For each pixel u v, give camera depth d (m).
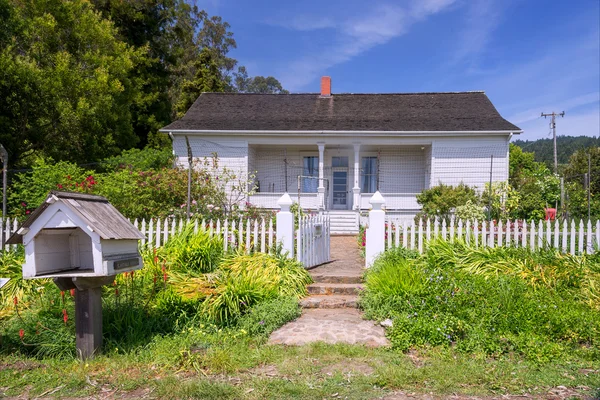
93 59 19.34
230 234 8.31
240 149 17.11
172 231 8.22
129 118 22.45
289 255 7.80
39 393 4.02
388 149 18.80
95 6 24.72
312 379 4.21
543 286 6.59
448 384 4.09
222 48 40.84
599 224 8.15
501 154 16.34
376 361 4.66
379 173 18.81
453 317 5.50
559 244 8.41
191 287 6.17
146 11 27.09
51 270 4.62
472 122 17.05
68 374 4.37
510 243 8.30
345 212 16.53
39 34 18.02
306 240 8.40
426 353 4.93
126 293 5.76
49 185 10.07
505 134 16.12
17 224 8.62
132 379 4.23
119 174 10.52
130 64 21.59
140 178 10.90
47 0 18.30
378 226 8.35
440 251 7.83
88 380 4.21
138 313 5.53
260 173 19.27
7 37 15.57
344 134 16.59
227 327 5.58
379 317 5.98
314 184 19.19
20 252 8.09
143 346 5.06
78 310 4.78
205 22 39.53
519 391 4.01
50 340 5.09
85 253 4.87
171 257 7.08
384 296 6.33
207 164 14.94
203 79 29.67
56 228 4.51
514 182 16.22
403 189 18.70
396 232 8.44
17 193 11.50
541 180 16.14
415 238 8.81
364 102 19.55
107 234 4.45
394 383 4.09
